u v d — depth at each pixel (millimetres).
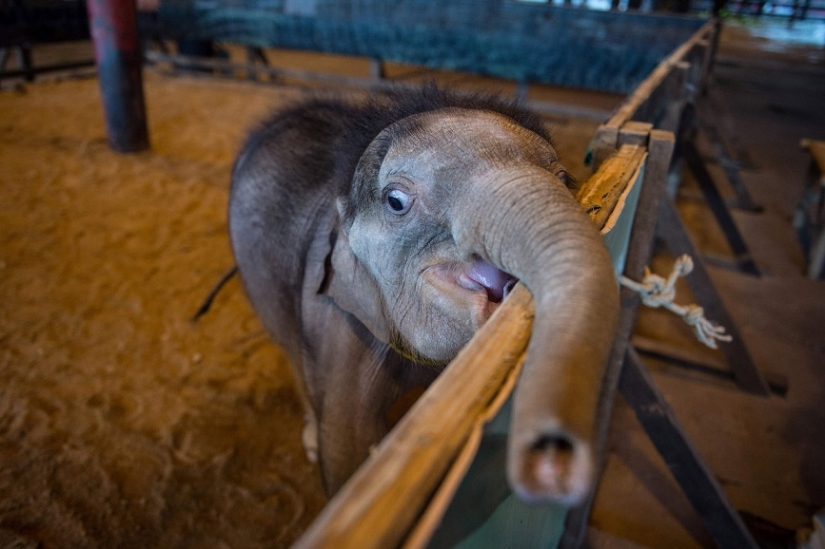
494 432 990
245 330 4344
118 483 3094
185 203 6117
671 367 4324
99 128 7988
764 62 16625
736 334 3928
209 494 3104
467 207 1494
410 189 1677
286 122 3232
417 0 10133
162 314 4426
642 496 3322
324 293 2162
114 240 5320
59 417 3451
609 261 1116
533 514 1652
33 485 3031
